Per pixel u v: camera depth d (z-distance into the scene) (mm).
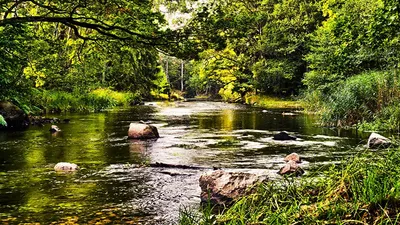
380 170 4586
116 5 10047
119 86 42344
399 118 15156
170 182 7551
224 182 6098
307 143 12609
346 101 17312
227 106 37344
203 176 6344
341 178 4699
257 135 15078
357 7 22156
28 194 6746
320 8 39812
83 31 16312
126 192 6848
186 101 52469
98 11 10445
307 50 41719
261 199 4812
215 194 6039
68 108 28094
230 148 11844
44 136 14602
